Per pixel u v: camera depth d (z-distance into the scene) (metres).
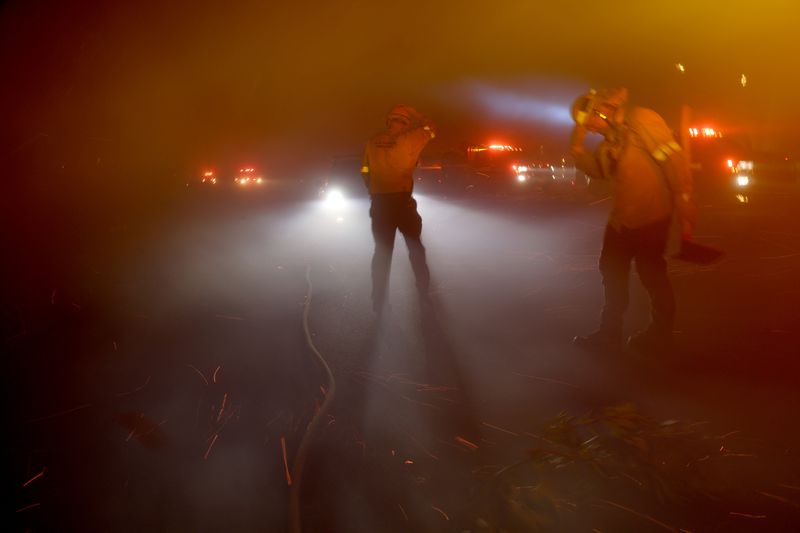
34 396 6.05
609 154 6.13
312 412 5.46
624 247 6.19
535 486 3.95
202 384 6.24
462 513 3.86
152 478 4.59
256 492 4.36
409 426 5.10
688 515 3.81
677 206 6.00
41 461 4.88
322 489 4.31
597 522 3.76
